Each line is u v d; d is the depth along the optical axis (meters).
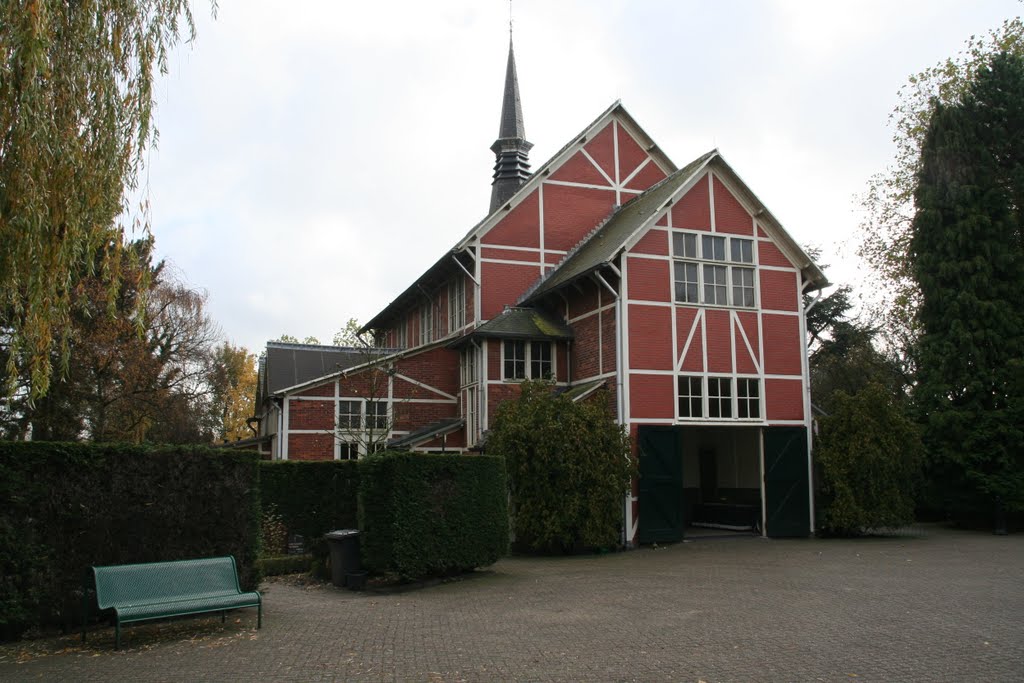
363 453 21.78
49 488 8.74
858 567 13.93
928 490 22.28
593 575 13.41
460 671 7.00
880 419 19.39
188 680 6.72
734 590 11.53
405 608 10.44
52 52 8.58
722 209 19.83
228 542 9.99
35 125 8.02
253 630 8.91
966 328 22.00
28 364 9.01
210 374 33.53
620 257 18.61
